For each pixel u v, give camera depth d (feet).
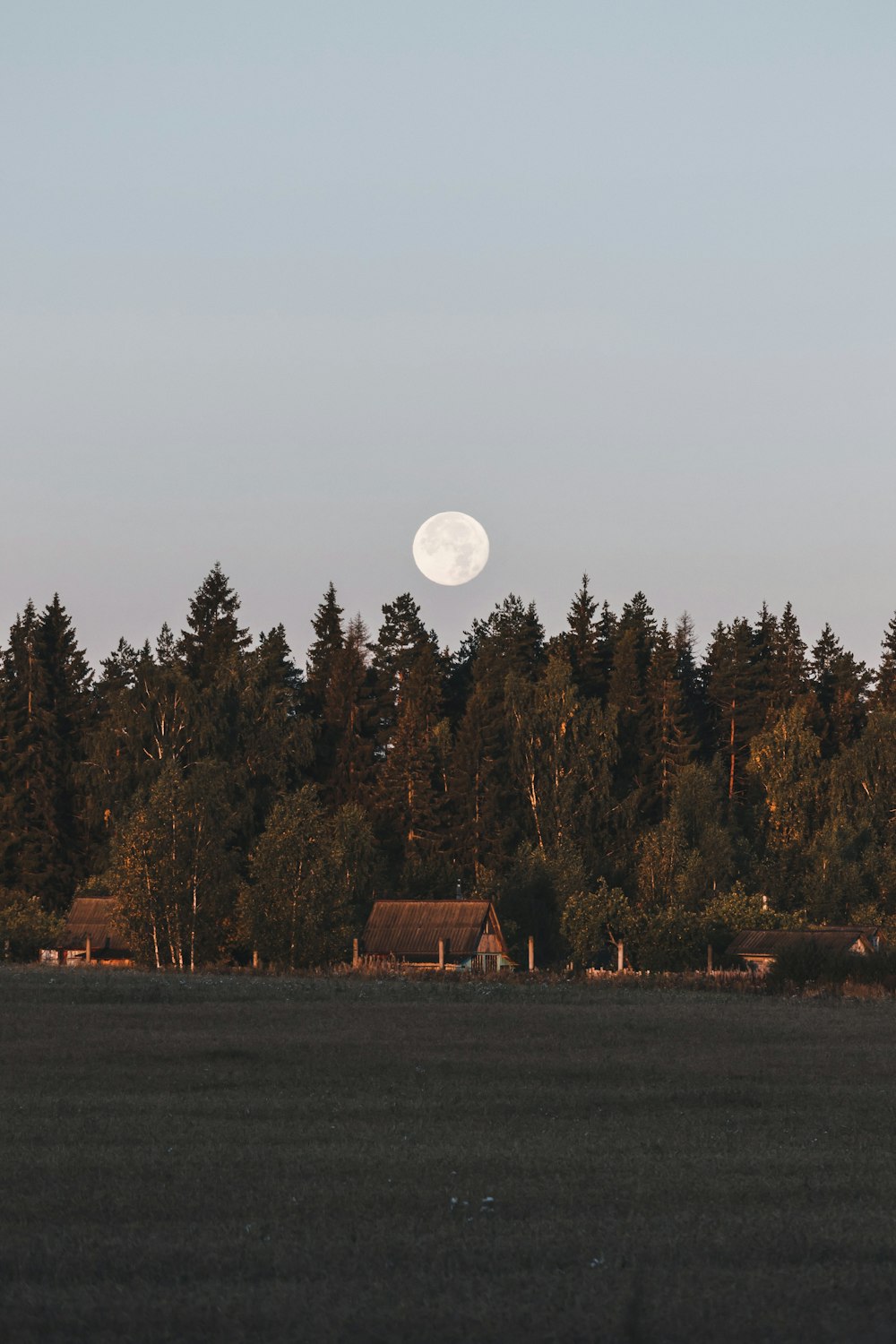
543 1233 152.87
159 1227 154.81
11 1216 159.12
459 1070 290.15
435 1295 130.62
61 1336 119.55
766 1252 146.41
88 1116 225.56
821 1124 227.40
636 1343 117.19
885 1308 127.03
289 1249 145.48
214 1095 250.98
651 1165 189.37
